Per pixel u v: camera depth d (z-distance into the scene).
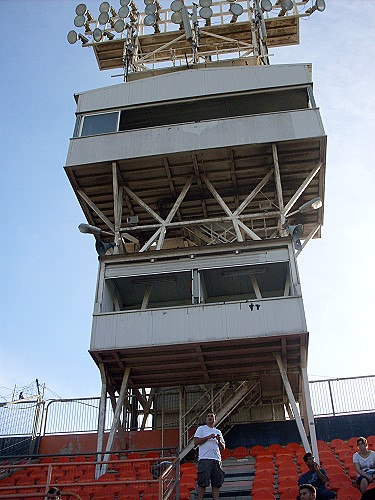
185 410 25.94
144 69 32.25
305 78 25.95
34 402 26.36
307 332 20.06
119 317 21.42
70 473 19.98
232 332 20.47
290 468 17.52
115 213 24.78
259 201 27.36
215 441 13.57
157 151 24.92
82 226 23.34
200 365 22.03
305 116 24.89
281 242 22.14
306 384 20.41
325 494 12.47
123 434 24.14
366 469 13.59
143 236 29.25
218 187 26.83
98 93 27.45
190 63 31.38
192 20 31.33
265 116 25.08
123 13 31.75
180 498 15.63
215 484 13.24
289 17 31.48
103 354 21.09
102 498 16.38
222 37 31.52
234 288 24.47
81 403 26.53
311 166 25.58
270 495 15.23
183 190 25.62
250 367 22.44
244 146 24.52
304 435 19.34
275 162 24.31
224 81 26.50
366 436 23.72
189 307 21.20
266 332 20.25
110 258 22.95
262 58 29.84
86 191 26.67
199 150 24.67
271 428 24.30
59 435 25.86
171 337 20.72
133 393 26.53
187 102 26.38
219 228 28.52
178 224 24.39
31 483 19.34
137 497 15.88
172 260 22.55
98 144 25.72
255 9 31.44
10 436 25.17
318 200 22.94
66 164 25.34
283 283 24.19
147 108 26.64
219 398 25.11
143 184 26.39
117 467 20.16
